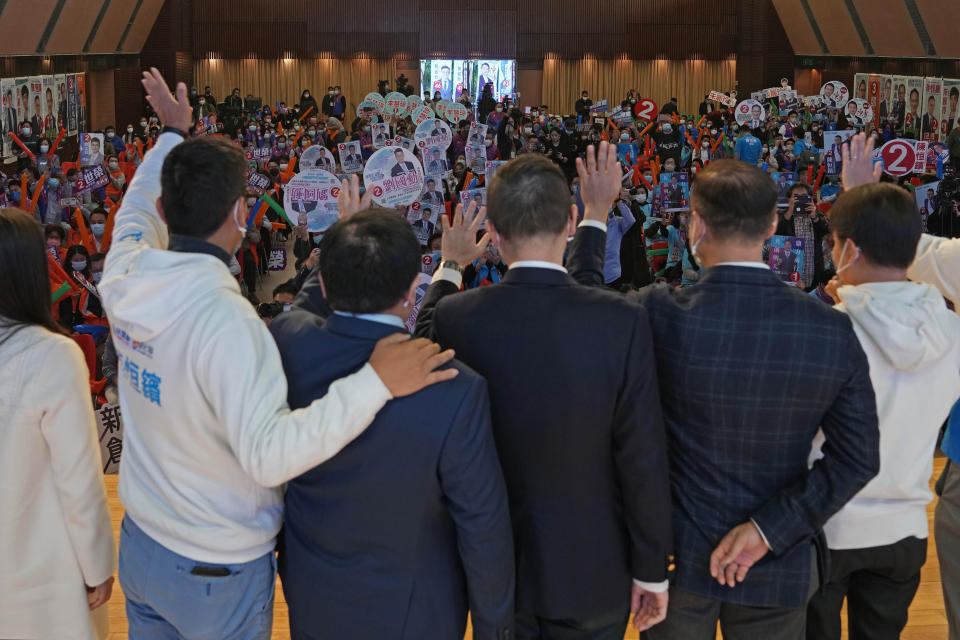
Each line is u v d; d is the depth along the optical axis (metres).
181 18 30.88
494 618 2.06
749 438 2.19
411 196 9.08
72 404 2.34
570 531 2.19
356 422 1.90
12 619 2.37
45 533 2.38
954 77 24.23
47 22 23.20
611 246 10.17
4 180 13.26
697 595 2.31
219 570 2.13
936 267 2.73
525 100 31.67
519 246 2.19
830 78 30.55
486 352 2.17
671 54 31.50
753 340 2.14
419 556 2.06
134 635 2.30
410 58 31.31
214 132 22.02
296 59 31.42
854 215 2.41
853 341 2.15
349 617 2.08
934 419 2.42
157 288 2.03
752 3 31.09
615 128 20.02
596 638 2.29
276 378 2.00
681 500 2.28
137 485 2.18
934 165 15.35
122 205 2.46
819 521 2.14
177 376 2.03
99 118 29.33
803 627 2.36
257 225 12.27
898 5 24.17
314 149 11.46
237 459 2.04
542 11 31.12
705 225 2.23
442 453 1.97
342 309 2.09
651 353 2.13
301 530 2.13
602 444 2.16
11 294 2.35
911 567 2.51
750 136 18.23
